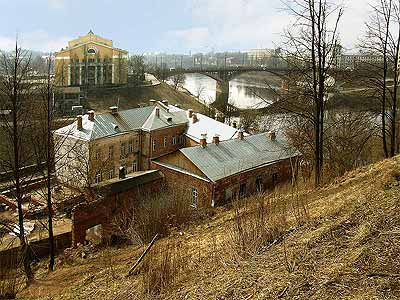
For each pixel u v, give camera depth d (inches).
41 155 748.6
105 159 1663.4
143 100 3479.3
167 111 1956.2
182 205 846.5
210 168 1283.2
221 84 3946.9
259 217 412.8
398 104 1029.2
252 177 1363.2
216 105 3196.4
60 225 1139.3
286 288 271.4
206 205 1253.7
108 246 787.4
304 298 253.4
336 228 354.3
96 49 3489.2
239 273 328.5
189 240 571.2
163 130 1852.9
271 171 1424.7
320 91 730.8
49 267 727.1
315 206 517.3
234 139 1475.1
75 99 2947.8
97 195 1100.5
